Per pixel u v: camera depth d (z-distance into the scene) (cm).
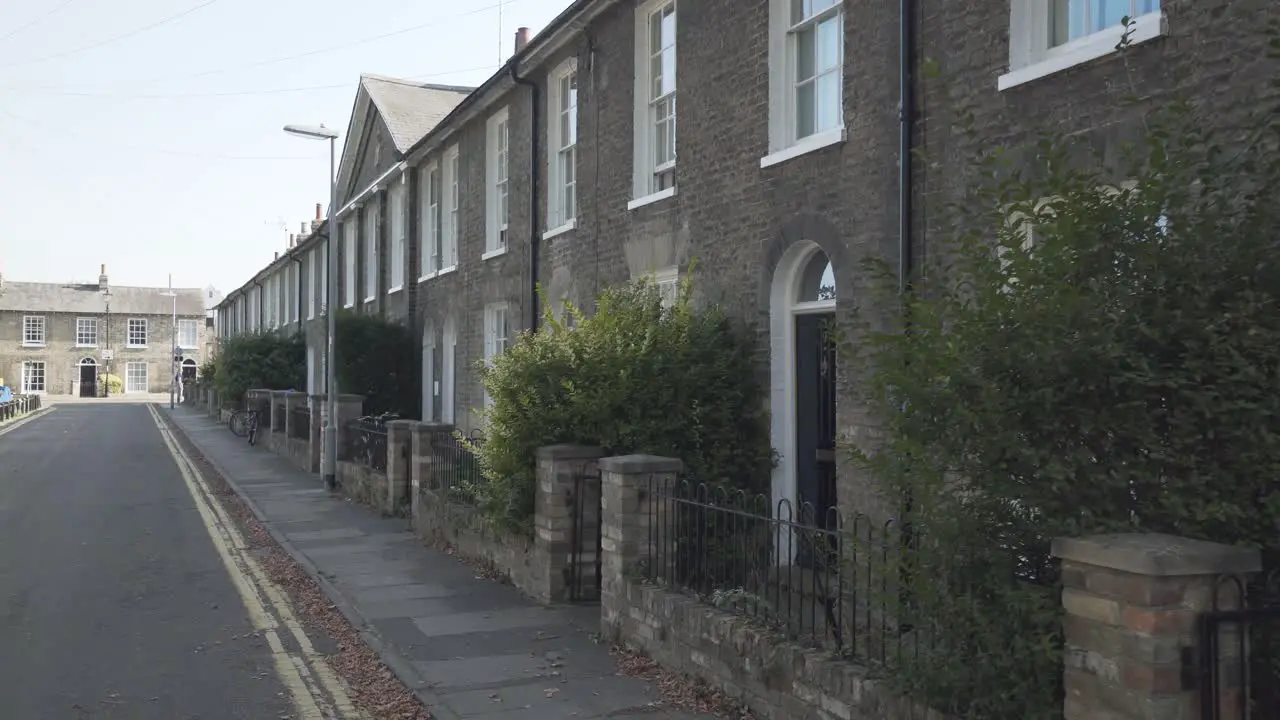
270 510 1606
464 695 655
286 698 670
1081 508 380
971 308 418
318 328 3259
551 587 900
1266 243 372
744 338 967
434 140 2030
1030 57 684
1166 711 339
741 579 677
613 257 1263
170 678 715
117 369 7944
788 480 935
